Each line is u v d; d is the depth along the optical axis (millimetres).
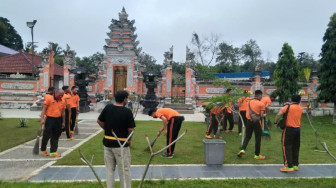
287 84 18266
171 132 6984
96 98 23953
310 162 6762
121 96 4426
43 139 6969
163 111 7211
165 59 22703
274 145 8789
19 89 22859
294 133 5965
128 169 4230
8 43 44500
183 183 4988
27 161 6551
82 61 45781
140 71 24844
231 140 9625
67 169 5902
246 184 4992
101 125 4523
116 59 23984
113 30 24203
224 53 52781
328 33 16359
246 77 38156
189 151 7812
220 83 10914
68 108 9102
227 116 11109
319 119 17750
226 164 6480
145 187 4770
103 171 5781
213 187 4816
